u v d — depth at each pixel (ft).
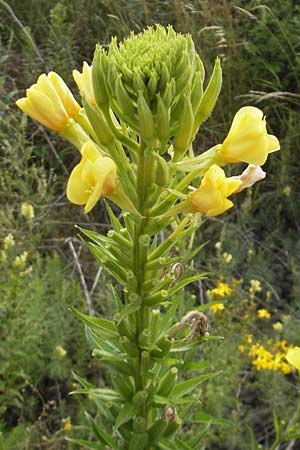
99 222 16.60
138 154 6.12
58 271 14.07
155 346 6.61
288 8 18.98
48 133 17.35
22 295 12.45
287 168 17.15
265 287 15.97
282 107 17.70
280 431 9.12
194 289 15.48
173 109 5.95
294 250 16.57
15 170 16.38
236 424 12.16
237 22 18.88
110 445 7.82
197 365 7.96
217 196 5.85
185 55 5.74
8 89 17.78
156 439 7.09
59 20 17.74
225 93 18.13
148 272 6.60
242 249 16.34
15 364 12.05
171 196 6.16
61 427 12.44
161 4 18.94
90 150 5.64
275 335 14.76
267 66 17.80
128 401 6.98
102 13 19.19
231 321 14.07
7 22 19.57
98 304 14.35
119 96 5.69
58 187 17.02
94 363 13.21
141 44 5.84
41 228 15.58
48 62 17.76
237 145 5.95
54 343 13.01
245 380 14.01
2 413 12.03
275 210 17.43
